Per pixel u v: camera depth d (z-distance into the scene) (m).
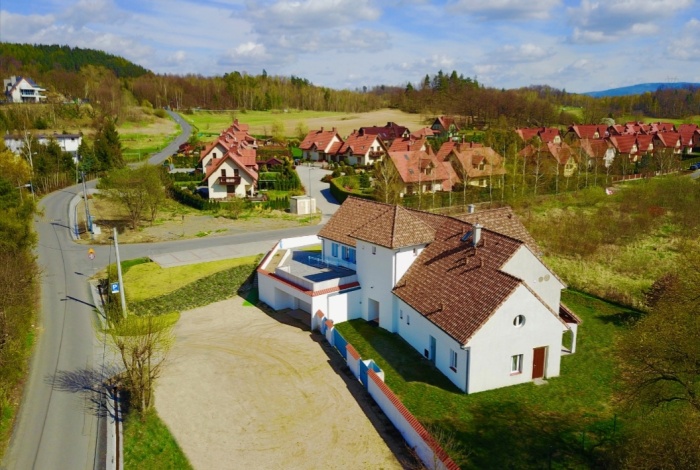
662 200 79.75
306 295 40.34
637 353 23.00
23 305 38.53
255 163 93.38
